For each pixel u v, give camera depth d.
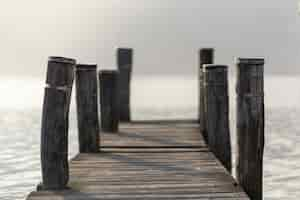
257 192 5.04
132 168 5.99
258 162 5.01
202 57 9.46
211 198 4.48
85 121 7.26
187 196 4.57
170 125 10.66
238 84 4.98
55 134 4.74
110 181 5.23
